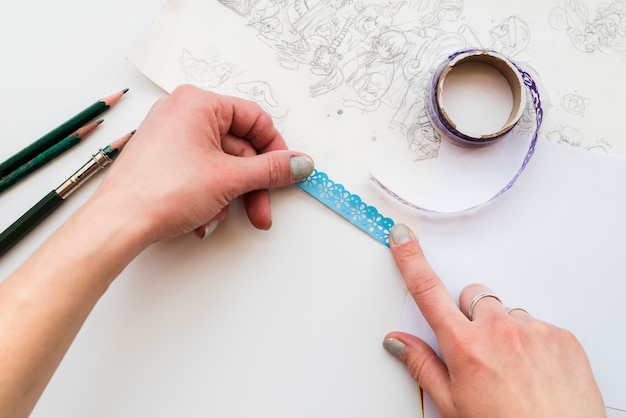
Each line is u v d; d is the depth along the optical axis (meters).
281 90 0.60
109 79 0.61
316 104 0.60
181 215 0.49
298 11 0.61
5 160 0.59
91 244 0.44
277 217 0.59
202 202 0.50
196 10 0.60
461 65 0.59
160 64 0.59
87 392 0.57
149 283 0.58
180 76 0.59
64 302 0.42
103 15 0.61
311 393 0.57
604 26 0.62
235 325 0.58
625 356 0.58
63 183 0.57
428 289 0.53
